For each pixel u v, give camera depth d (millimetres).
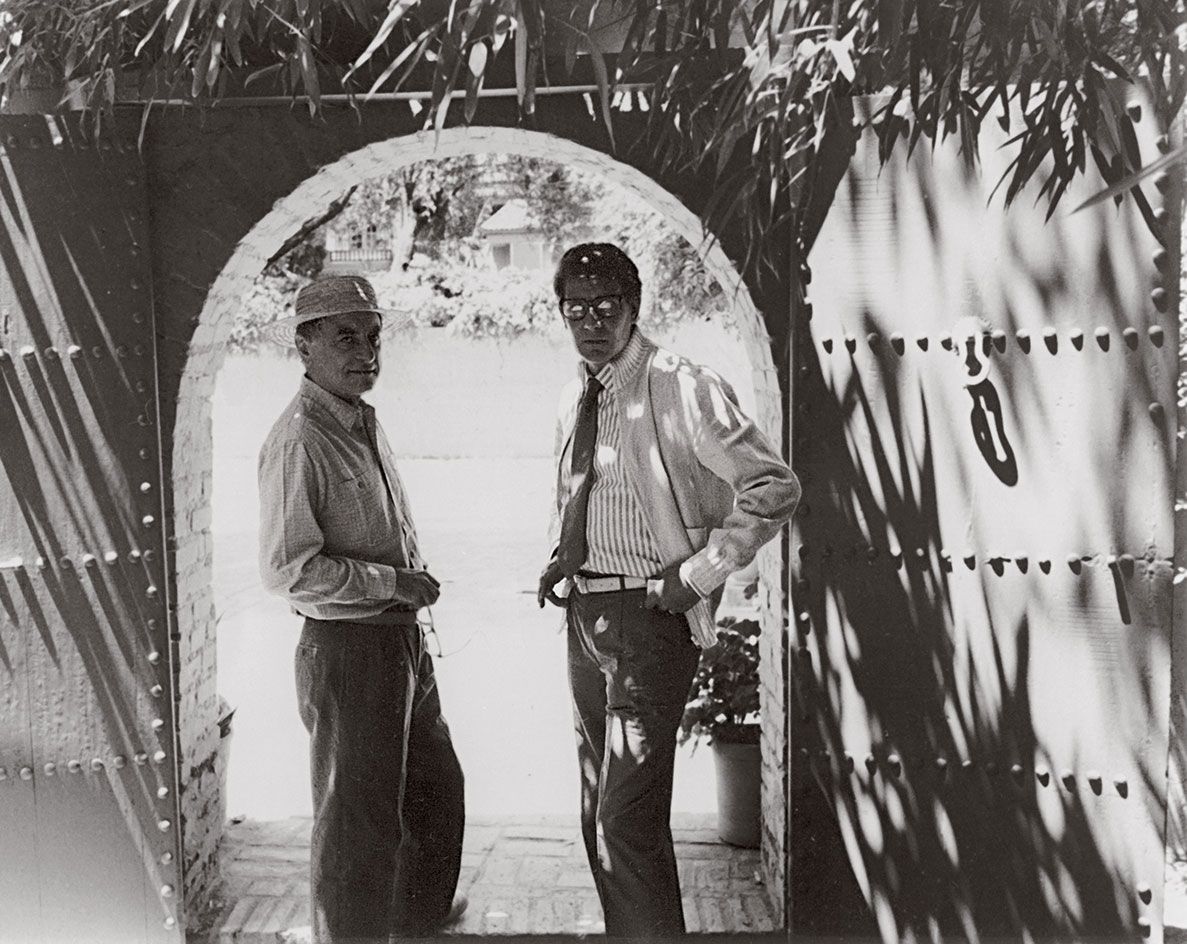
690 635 3467
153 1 3508
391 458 3922
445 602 10648
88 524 3887
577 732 3828
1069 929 3688
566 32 3672
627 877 3377
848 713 3742
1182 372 4199
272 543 3504
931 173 3572
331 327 3607
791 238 3723
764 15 3045
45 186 3793
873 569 3703
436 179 12156
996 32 2754
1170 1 2871
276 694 8203
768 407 4270
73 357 3842
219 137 3887
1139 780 3623
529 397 20406
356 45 3848
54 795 3920
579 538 3490
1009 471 3607
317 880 3609
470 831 5043
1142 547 3580
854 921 3787
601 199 10695
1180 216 3471
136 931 3992
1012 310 3568
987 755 3684
